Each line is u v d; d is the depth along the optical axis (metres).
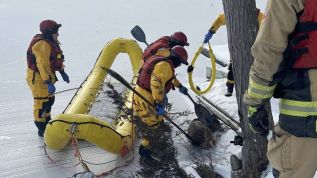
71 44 10.20
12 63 8.87
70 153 5.32
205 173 4.45
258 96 1.97
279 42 1.82
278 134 2.10
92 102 6.22
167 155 4.41
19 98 7.12
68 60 9.07
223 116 5.80
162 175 4.38
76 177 4.12
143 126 4.56
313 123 1.90
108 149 4.99
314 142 1.96
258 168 4.02
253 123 2.12
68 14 13.24
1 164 5.12
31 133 5.89
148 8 13.92
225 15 3.76
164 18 12.70
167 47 5.31
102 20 12.50
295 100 1.93
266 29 1.84
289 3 1.78
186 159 5.08
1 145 5.56
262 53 1.86
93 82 6.50
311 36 1.81
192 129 5.41
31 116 6.47
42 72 5.47
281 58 1.87
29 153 5.36
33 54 5.55
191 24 11.94
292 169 2.05
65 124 4.75
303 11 1.78
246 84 3.76
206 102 6.44
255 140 3.94
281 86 1.99
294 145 2.01
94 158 5.20
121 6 14.29
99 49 9.82
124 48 7.25
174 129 5.86
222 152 5.23
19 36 10.89
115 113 6.05
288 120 1.97
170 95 7.09
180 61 5.23
